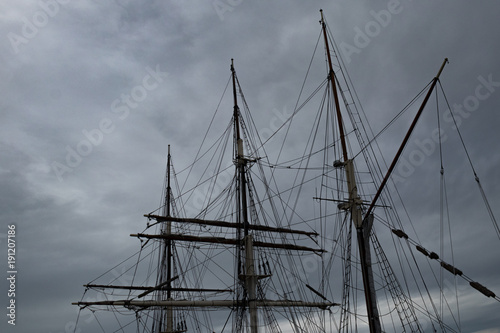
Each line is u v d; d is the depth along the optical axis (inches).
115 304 2048.5
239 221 2049.7
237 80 2300.7
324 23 1667.1
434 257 1161.4
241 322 1888.5
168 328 2394.2
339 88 1582.2
